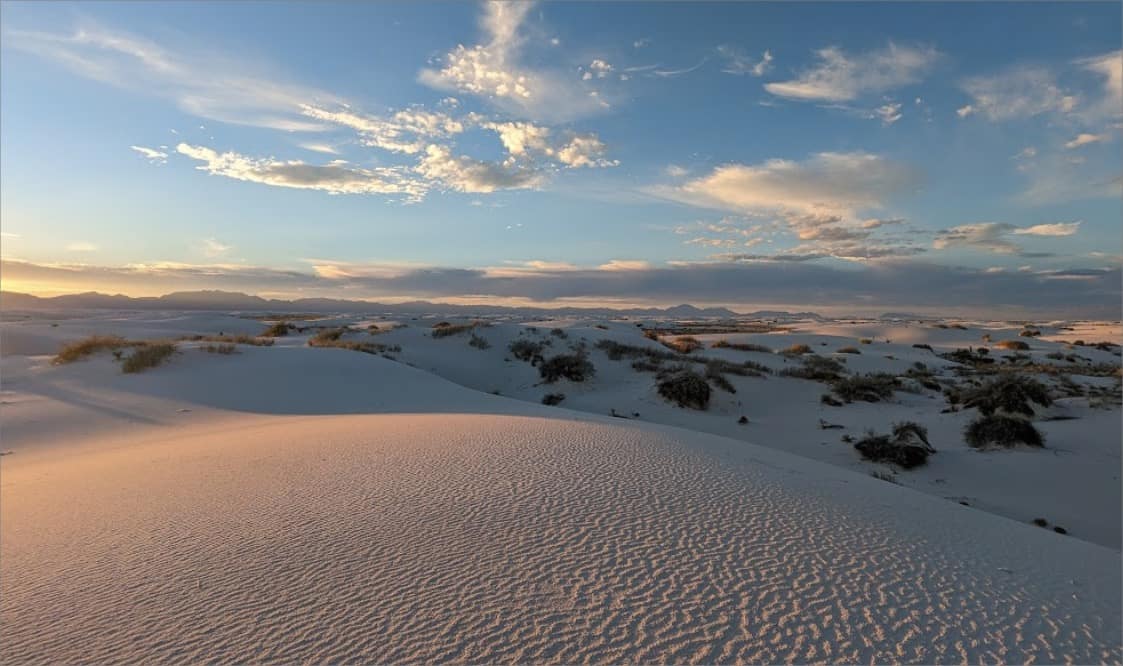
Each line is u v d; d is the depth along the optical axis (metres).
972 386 26.53
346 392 18.36
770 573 4.01
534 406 15.98
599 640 3.17
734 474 6.61
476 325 37.44
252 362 21.39
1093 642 3.46
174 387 18.00
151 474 7.84
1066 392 22.31
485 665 2.95
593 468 6.69
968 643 3.31
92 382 18.55
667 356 32.50
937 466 12.81
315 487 6.41
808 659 3.05
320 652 3.10
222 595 3.84
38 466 10.03
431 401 17.09
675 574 3.95
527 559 4.19
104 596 3.99
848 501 5.97
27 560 4.92
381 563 4.19
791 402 21.73
